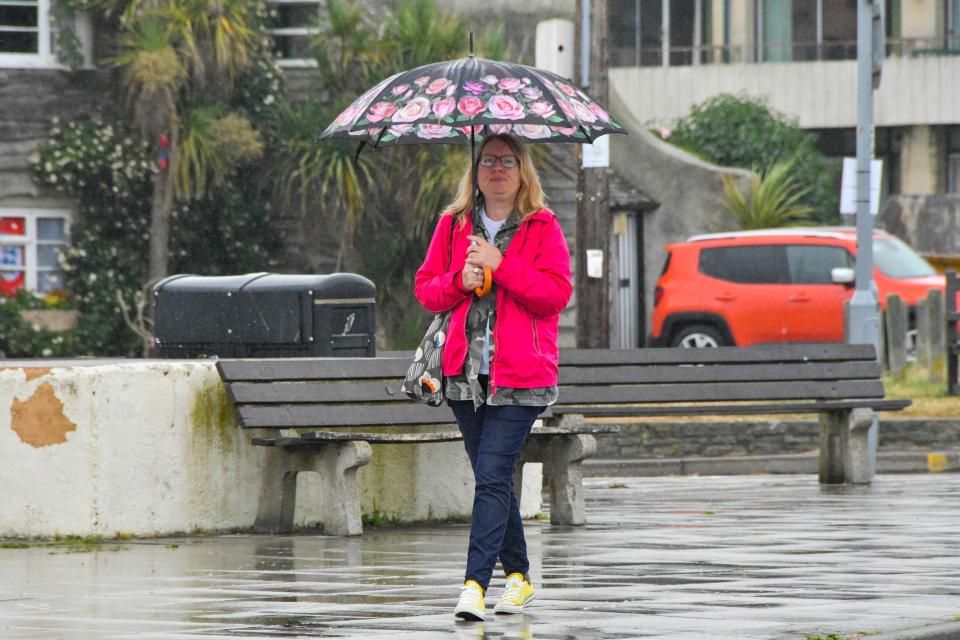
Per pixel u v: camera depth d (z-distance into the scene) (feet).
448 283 61.67
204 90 256.93
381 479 96.94
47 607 62.23
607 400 115.34
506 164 62.34
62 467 86.38
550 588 67.21
